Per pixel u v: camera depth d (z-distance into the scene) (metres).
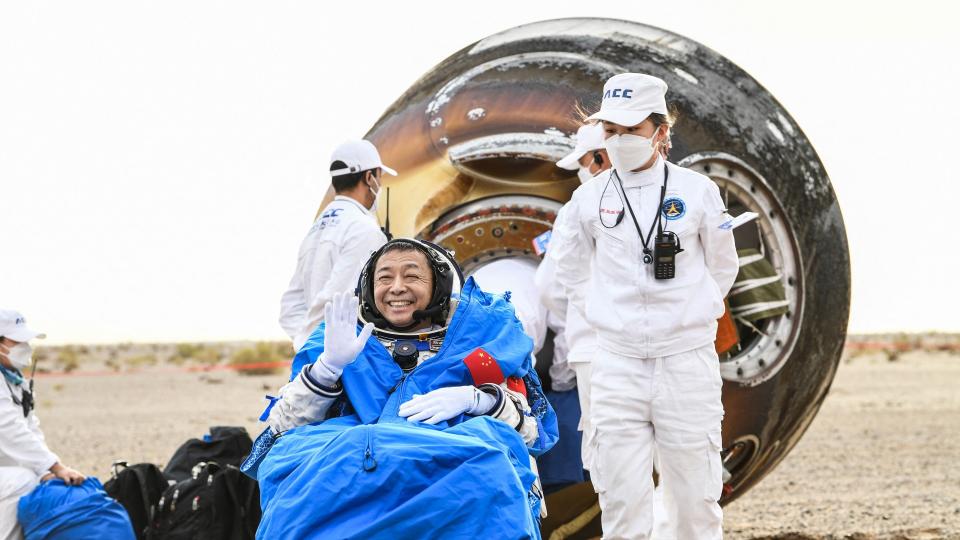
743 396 7.19
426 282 4.67
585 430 6.35
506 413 4.40
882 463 15.03
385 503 3.76
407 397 4.41
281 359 47.59
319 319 7.15
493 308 4.72
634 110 5.49
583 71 7.46
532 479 4.12
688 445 5.54
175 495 7.22
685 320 5.52
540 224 7.25
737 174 7.32
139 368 48.00
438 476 3.81
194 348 64.44
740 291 7.13
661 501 6.52
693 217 5.54
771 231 7.36
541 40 7.73
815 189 7.58
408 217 7.46
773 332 7.29
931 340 70.75
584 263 5.87
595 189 5.75
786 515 11.12
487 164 7.32
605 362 5.66
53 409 26.52
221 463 7.77
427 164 7.47
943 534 9.78
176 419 22.98
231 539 7.15
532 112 7.30
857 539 9.62
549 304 6.56
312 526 3.73
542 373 7.25
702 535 5.64
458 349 4.57
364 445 3.85
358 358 4.53
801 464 15.05
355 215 7.25
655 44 7.73
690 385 5.54
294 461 4.03
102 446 17.94
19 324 7.77
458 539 3.70
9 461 7.63
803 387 7.48
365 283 4.76
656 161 5.66
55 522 7.38
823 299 7.48
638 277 5.56
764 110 7.63
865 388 28.52
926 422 20.14
